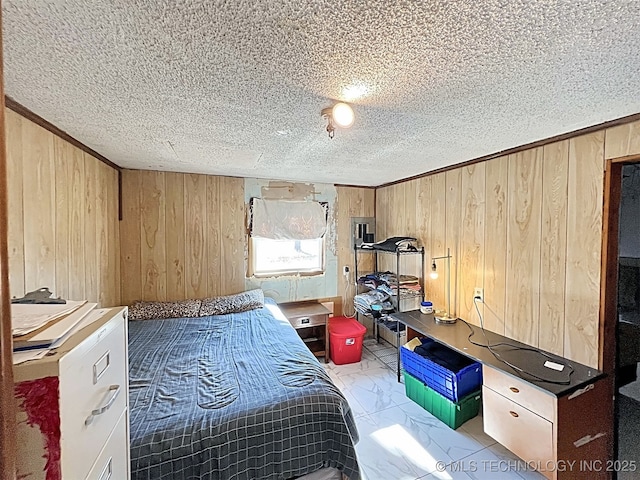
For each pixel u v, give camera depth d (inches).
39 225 64.6
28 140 60.9
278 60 41.6
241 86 49.3
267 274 140.6
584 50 38.8
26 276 60.5
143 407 56.8
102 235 99.3
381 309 129.6
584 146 70.2
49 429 25.1
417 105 56.4
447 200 112.5
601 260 67.6
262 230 136.4
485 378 77.6
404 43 37.4
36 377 24.9
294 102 55.4
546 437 63.4
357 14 32.1
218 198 130.3
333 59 41.2
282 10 31.5
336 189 152.3
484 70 44.1
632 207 77.5
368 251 159.3
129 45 38.0
